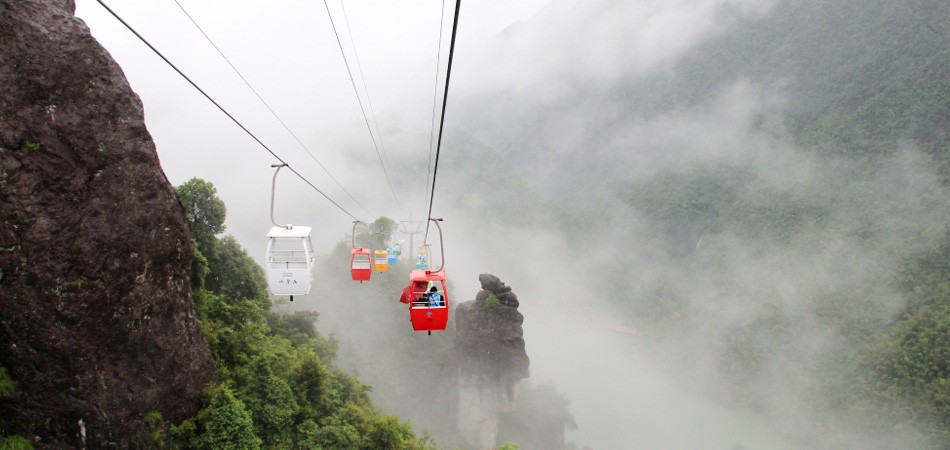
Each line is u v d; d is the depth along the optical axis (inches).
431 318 692.1
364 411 1125.7
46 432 579.2
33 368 563.5
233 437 752.3
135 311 648.4
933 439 3287.4
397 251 1616.6
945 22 7229.3
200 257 987.9
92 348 599.2
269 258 660.1
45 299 555.8
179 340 731.4
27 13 534.3
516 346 2484.0
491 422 2450.8
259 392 879.7
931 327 3966.5
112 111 607.8
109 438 618.5
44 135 544.4
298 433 921.5
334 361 2103.8
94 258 589.9
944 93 6264.8
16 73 522.6
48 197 551.8
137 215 640.4
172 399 719.7
